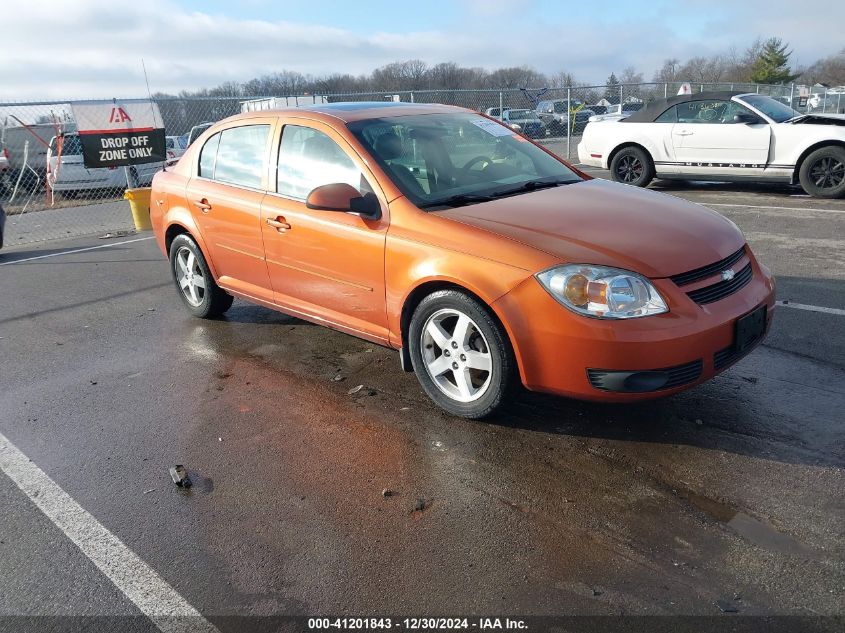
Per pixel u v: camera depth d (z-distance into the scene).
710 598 2.34
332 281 4.12
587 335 3.04
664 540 2.64
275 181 4.49
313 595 2.48
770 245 7.05
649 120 10.84
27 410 4.20
